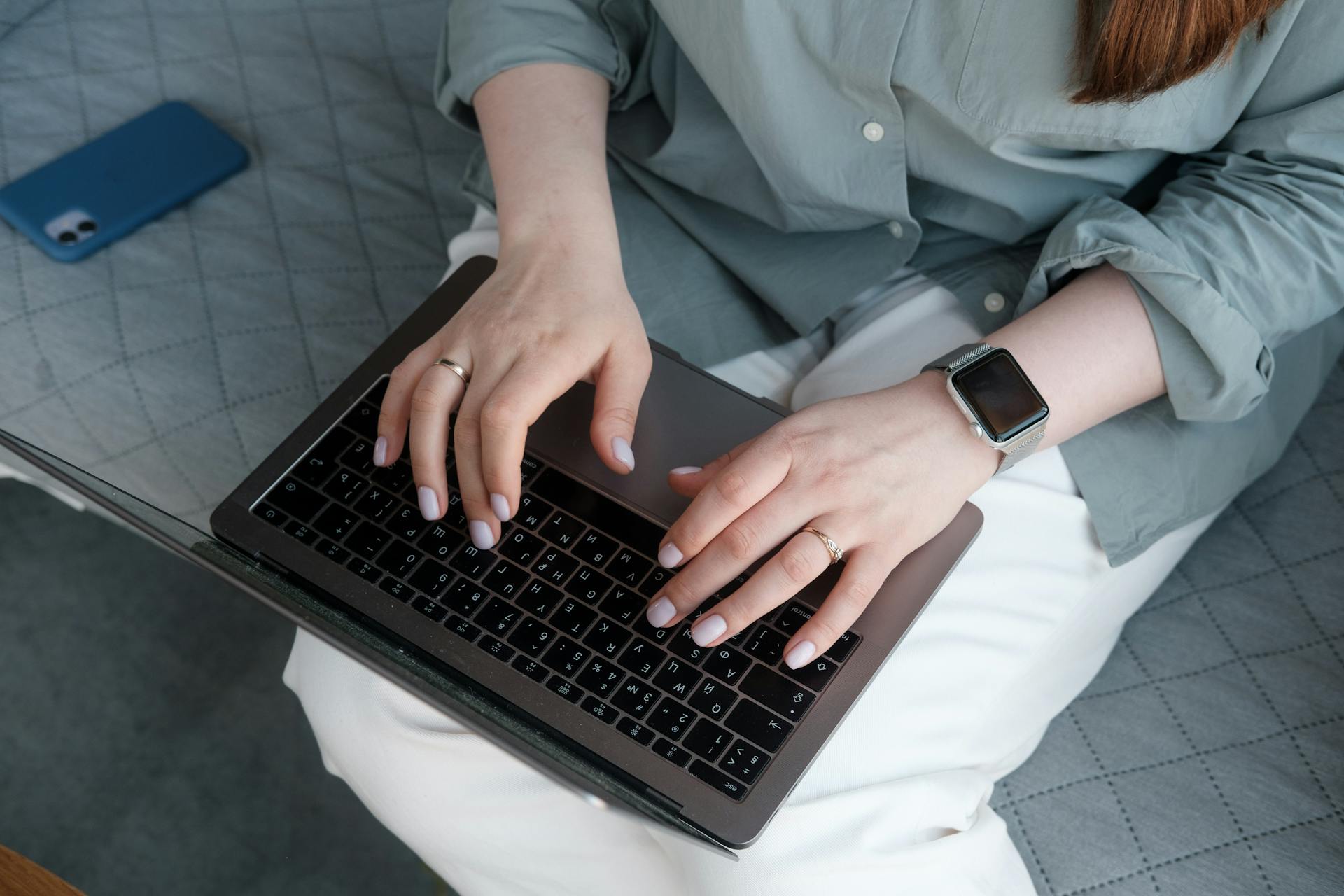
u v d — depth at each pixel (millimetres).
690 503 786
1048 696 970
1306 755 979
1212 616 1074
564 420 823
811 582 756
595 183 917
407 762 844
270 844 1187
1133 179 917
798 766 685
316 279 1210
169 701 1281
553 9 984
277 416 1134
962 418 788
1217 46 738
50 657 1310
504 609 737
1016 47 793
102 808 1211
